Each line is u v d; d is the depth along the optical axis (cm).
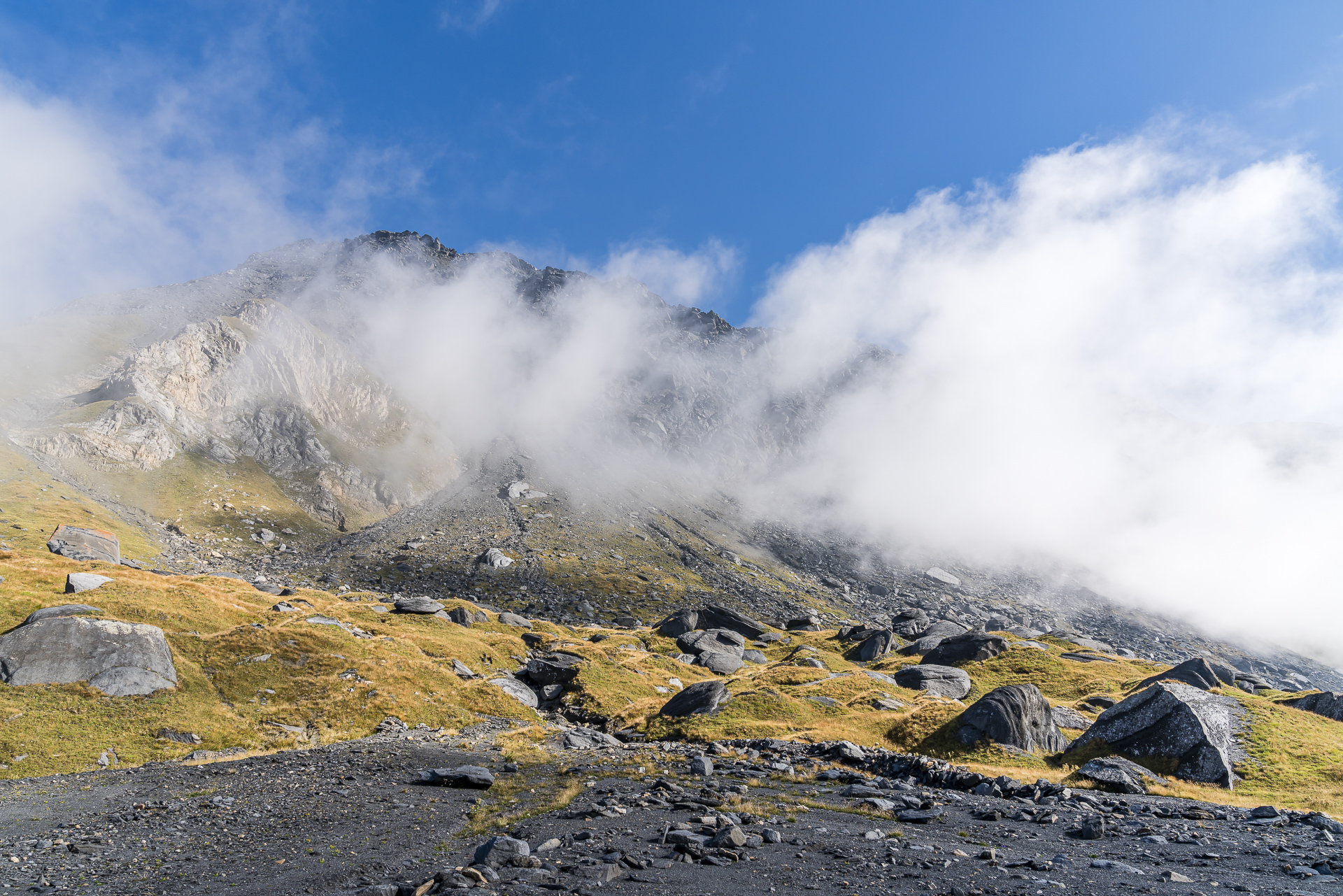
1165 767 4209
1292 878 1714
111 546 11138
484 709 6694
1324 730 4747
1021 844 2172
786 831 2366
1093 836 2259
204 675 5894
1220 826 2497
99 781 3797
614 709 7119
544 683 8006
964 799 3022
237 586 10612
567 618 19088
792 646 13300
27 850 2425
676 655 11806
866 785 3331
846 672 8675
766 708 6400
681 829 2330
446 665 7869
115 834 2647
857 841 2186
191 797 3338
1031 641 11750
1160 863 1906
